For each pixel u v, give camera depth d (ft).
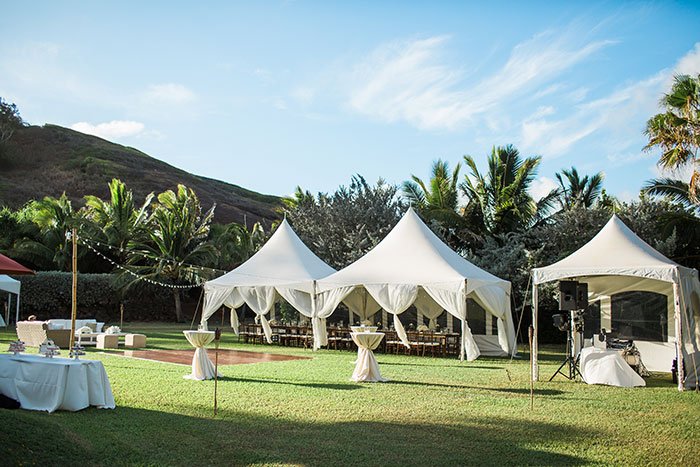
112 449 18.33
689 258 66.85
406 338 51.85
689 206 67.92
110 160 209.36
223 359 45.85
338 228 82.58
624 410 26.32
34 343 51.47
